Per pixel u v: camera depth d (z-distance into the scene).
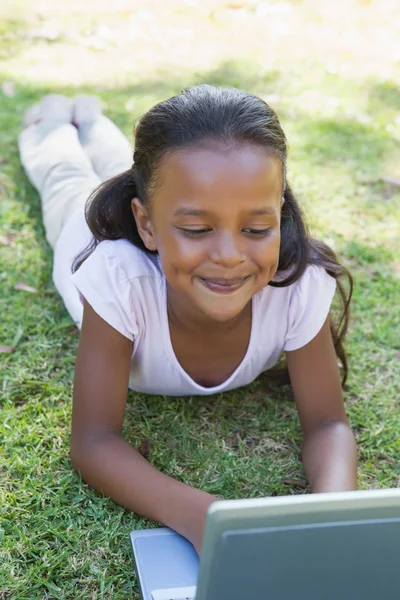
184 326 2.02
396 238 3.22
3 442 2.15
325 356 2.07
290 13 5.66
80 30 5.12
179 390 2.24
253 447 2.23
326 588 1.21
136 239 2.00
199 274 1.66
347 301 2.23
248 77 4.61
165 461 2.14
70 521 1.91
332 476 1.89
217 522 1.12
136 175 1.79
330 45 5.17
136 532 1.79
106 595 1.75
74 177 3.07
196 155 1.58
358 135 4.00
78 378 1.98
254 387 2.46
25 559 1.81
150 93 4.30
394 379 2.50
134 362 2.12
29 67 4.55
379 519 1.16
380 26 5.50
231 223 1.59
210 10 5.62
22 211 3.23
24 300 2.76
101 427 1.97
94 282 1.95
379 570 1.20
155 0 5.73
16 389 2.36
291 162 3.69
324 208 3.38
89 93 4.24
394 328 2.73
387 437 2.27
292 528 1.14
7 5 5.40
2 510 1.93
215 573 1.15
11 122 3.86
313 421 2.10
